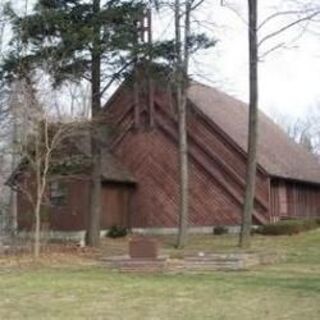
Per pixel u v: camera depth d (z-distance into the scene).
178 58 32.00
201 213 41.06
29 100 28.75
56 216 39.22
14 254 28.50
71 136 32.38
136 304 15.27
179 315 13.87
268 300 15.68
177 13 31.92
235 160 40.56
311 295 16.42
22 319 13.55
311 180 46.75
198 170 41.38
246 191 31.89
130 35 30.48
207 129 41.28
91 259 27.19
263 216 39.66
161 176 42.19
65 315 13.95
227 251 29.44
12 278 20.41
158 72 31.94
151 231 42.12
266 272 21.98
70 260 26.72
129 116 42.75
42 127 29.12
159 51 31.09
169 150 42.09
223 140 40.88
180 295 16.58
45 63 29.78
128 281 19.52
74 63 30.53
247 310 14.38
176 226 41.69
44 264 25.16
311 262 25.55
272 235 36.50
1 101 30.77
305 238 34.94
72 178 35.75
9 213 37.34
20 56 29.97
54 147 29.34
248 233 31.91
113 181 40.59
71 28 29.72
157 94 42.25
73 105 40.69
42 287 18.22
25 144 29.16
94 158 33.50
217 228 39.53
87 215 36.50
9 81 30.16
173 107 41.78
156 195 42.16
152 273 21.94
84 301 15.75
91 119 31.17
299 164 47.78
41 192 27.94
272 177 40.62
